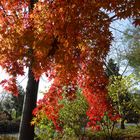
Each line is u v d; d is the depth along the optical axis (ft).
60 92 32.78
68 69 27.43
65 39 24.14
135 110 59.47
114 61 77.97
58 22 23.44
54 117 34.22
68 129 58.13
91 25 24.35
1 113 122.11
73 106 57.41
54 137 56.95
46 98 32.91
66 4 23.20
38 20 24.18
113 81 58.34
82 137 59.41
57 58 24.63
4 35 24.75
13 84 30.19
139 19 23.65
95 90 32.76
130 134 68.33
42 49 23.67
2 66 26.30
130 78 58.65
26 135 32.30
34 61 25.12
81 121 58.70
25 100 32.24
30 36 23.77
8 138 65.36
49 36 23.76
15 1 26.13
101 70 30.58
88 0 23.18
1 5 26.14
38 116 33.60
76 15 23.26
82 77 31.76
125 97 59.16
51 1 24.02
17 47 24.59
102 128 60.23
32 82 31.96
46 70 26.08
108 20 24.64
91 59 28.94
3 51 25.14
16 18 25.96
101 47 26.86
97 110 34.65
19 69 26.23
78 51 26.58
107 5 23.25
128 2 23.27
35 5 24.57
